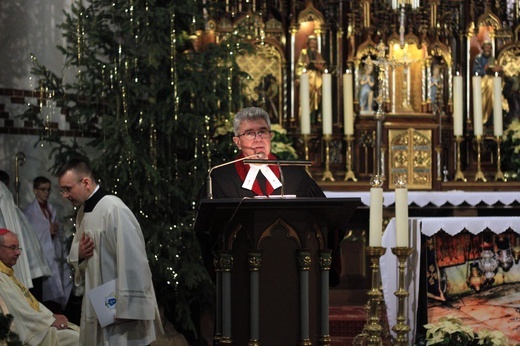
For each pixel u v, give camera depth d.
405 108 13.23
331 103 13.04
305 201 5.39
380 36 13.27
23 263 10.36
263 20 13.22
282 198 5.40
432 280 9.43
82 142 12.27
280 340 5.47
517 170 13.41
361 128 13.12
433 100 13.36
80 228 7.45
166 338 10.72
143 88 11.03
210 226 5.68
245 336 5.48
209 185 6.21
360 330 10.44
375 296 8.72
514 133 13.40
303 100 12.52
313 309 5.57
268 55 13.22
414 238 9.32
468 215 12.20
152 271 10.74
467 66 13.76
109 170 10.84
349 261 11.98
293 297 5.50
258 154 6.47
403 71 13.24
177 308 10.89
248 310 5.47
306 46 13.25
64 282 11.48
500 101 13.09
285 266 5.50
